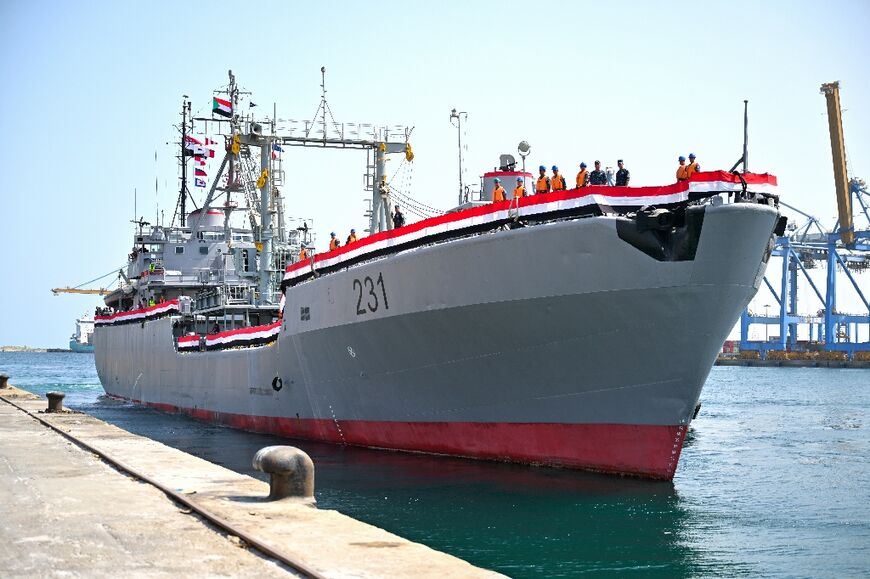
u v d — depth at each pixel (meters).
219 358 33.75
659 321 17.30
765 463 23.59
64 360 197.00
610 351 17.98
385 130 32.25
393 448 23.47
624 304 17.38
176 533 10.59
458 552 13.80
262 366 29.61
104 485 14.05
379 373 22.88
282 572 8.89
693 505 17.03
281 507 12.18
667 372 17.70
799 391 63.50
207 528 10.88
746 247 16.77
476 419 20.83
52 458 17.44
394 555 9.70
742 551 13.99
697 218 16.62
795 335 128.88
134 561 9.27
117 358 49.19
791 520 16.16
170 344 39.62
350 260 23.52
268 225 34.50
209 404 34.97
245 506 12.23
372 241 22.61
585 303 17.73
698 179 17.05
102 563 9.17
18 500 12.69
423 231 20.89
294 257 35.94
